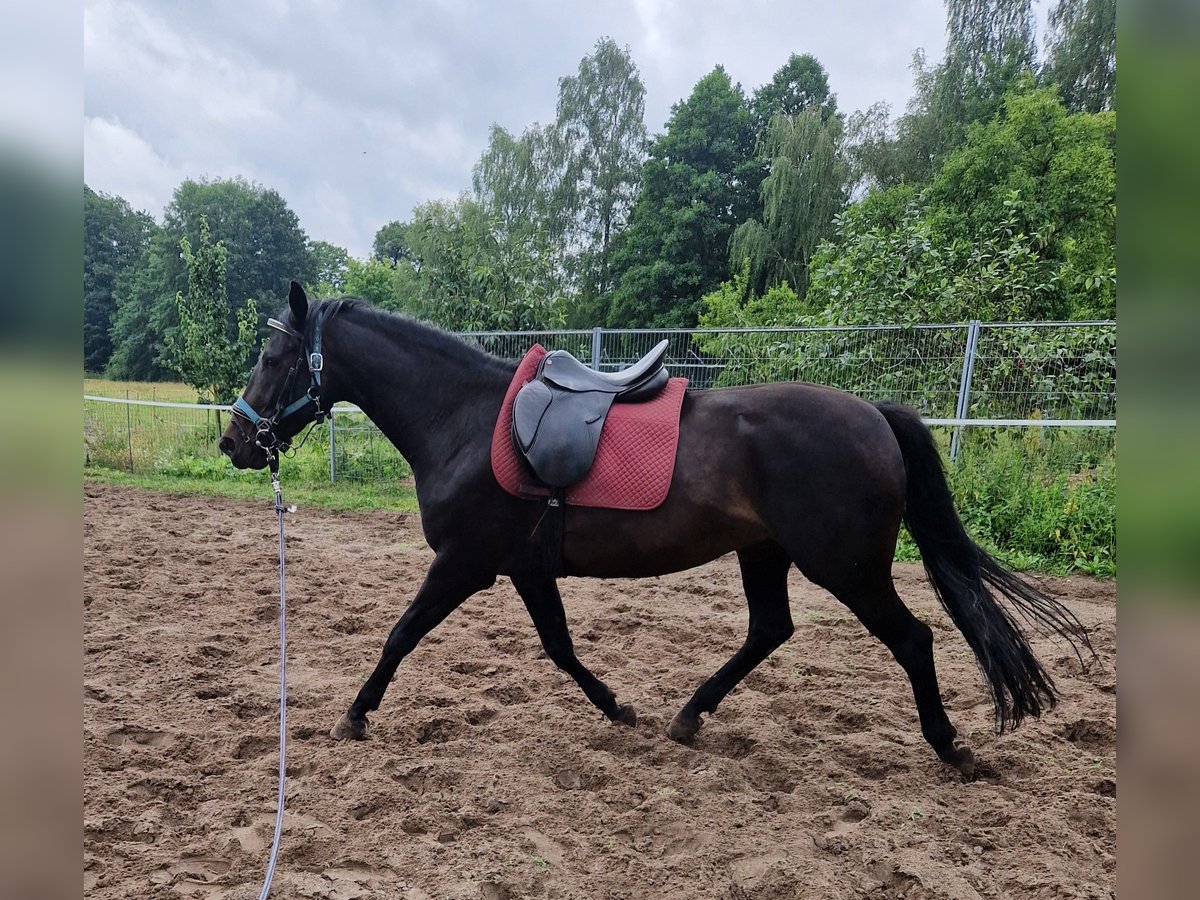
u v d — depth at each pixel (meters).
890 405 3.46
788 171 26.86
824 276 11.70
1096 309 11.70
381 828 2.96
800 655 5.02
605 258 35.12
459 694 4.29
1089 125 15.70
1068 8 24.02
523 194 33.59
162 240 48.81
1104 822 3.02
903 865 2.69
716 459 3.31
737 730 3.85
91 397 15.09
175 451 13.53
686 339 9.91
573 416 3.36
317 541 8.43
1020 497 7.44
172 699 4.20
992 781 3.41
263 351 3.90
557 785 3.43
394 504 10.52
